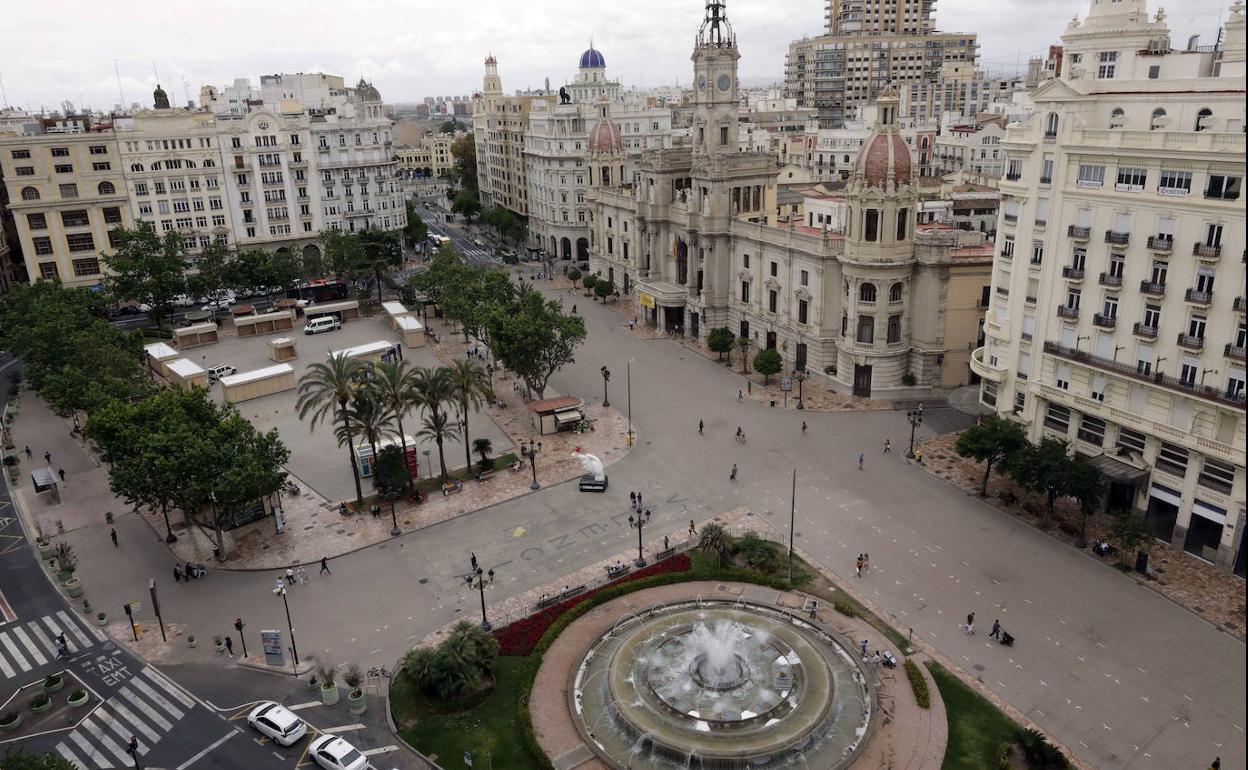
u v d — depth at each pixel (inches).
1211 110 2274.9
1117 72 2807.6
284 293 5866.1
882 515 2817.4
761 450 3346.5
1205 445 2364.7
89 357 3447.3
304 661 2186.3
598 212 6013.8
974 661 2105.1
